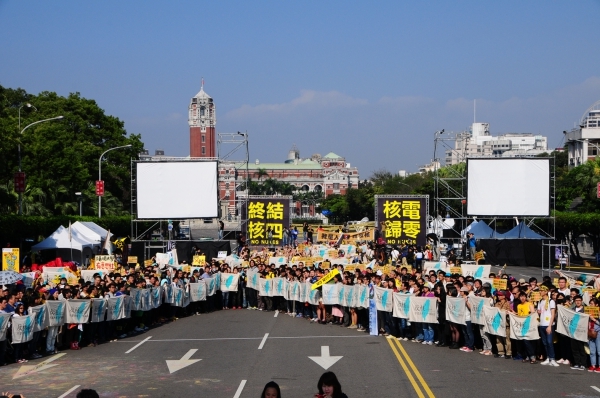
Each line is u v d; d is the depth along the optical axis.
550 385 18.38
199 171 52.69
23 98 104.94
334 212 179.00
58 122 85.31
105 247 47.59
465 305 23.53
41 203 69.50
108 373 20.80
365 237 65.12
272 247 58.16
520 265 56.59
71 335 25.17
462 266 38.72
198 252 48.78
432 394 17.50
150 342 26.77
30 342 23.20
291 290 34.47
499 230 76.19
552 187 53.19
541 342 22.23
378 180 184.75
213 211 52.88
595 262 69.00
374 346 24.97
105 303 26.23
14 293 24.77
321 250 49.12
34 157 70.88
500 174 52.94
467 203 53.44
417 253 50.59
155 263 41.84
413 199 55.97
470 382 18.84
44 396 17.92
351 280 30.31
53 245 48.25
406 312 25.72
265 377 19.97
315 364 21.72
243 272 39.25
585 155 134.50
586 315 19.86
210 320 33.50
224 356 23.47
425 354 23.27
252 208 58.22
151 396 17.86
